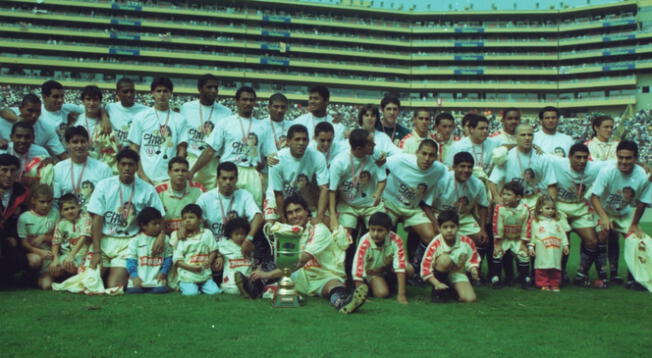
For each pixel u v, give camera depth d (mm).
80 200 7066
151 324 4816
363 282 6223
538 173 7691
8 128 7633
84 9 63312
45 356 3900
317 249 6270
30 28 60969
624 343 4453
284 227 6488
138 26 64250
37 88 59062
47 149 7875
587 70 65625
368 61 70062
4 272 6684
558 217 7328
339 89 68562
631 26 65438
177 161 7094
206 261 6660
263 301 5996
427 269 6191
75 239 6750
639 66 63125
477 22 71125
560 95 67062
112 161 8211
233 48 66500
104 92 59406
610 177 7402
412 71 69875
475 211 7637
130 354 3963
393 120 8375
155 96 8023
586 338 4598
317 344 4270
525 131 7543
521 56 68438
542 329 4887
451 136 8281
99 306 5527
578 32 67625
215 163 8172
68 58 61875
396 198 7434
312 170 7129
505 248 7328
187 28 65312
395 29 70875
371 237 6215
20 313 5164
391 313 5469
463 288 6223
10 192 6688
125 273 6656
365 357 3959
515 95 67938
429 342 4383
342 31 70312
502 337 4590
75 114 8219
